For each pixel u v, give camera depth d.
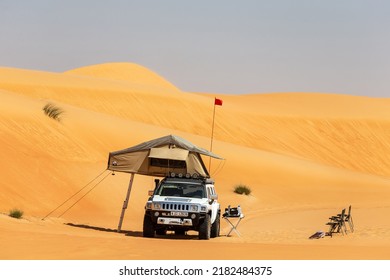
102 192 64.00
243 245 30.00
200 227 39.28
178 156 44.78
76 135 81.94
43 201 56.44
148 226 39.50
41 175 61.44
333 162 180.50
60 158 69.19
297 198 84.75
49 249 24.97
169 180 41.75
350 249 27.19
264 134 177.62
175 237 41.84
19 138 67.62
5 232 30.08
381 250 26.83
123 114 164.50
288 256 24.28
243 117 181.62
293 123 188.62
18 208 52.78
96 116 101.50
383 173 185.12
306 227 53.06
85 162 71.81
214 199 41.94
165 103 173.00
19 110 75.19
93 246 26.25
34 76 173.25
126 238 34.22
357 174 122.50
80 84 171.12
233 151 105.56
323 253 25.38
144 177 72.56
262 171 98.94
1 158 60.06
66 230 39.94
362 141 192.88
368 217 61.31
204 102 182.12
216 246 28.86
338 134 192.38
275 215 65.56
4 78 162.88
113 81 190.50
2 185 55.25
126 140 92.06
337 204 81.38
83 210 58.12
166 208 39.12
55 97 160.38
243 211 70.12
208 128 170.75
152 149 45.03
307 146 181.88
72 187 62.41
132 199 65.38
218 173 91.25
